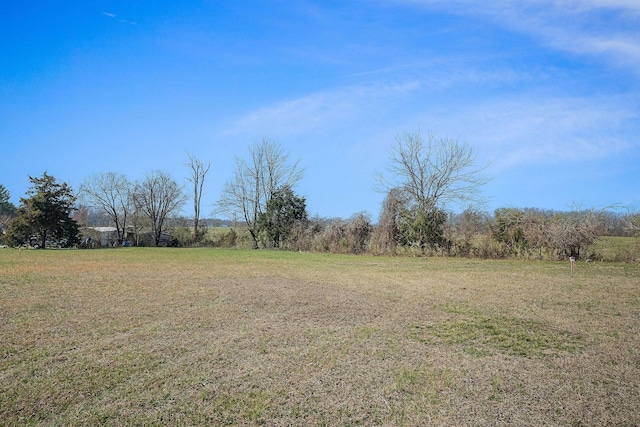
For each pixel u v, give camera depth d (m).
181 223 52.25
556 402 5.43
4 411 5.16
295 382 6.06
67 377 6.20
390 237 30.48
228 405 5.35
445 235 29.14
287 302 11.80
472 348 7.61
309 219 39.97
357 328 8.99
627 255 23.42
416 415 5.11
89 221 54.75
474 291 13.66
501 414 5.13
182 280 16.19
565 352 7.36
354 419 5.00
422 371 6.48
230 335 8.42
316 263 23.67
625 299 12.07
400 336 8.38
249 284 15.20
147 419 4.99
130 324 9.24
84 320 9.59
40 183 41.59
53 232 41.91
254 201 44.72
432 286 14.82
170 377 6.23
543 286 14.56
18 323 9.28
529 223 26.50
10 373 6.35
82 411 5.18
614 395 5.62
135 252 34.16
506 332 8.60
